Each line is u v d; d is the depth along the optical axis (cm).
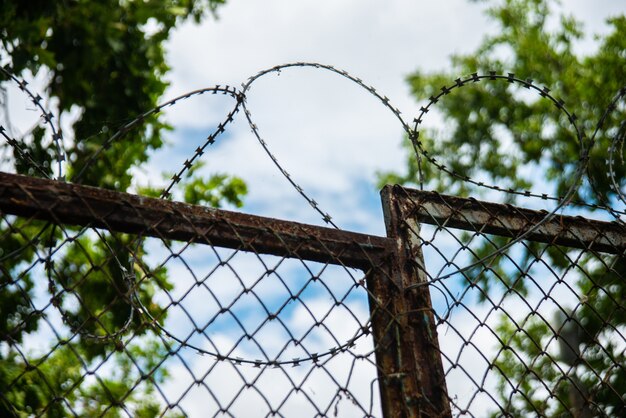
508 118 1386
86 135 667
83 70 678
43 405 568
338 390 217
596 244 277
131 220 215
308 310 222
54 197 209
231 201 730
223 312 211
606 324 265
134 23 714
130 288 211
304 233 232
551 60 1394
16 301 624
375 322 232
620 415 253
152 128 711
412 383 225
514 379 1007
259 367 216
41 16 663
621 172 1060
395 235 247
